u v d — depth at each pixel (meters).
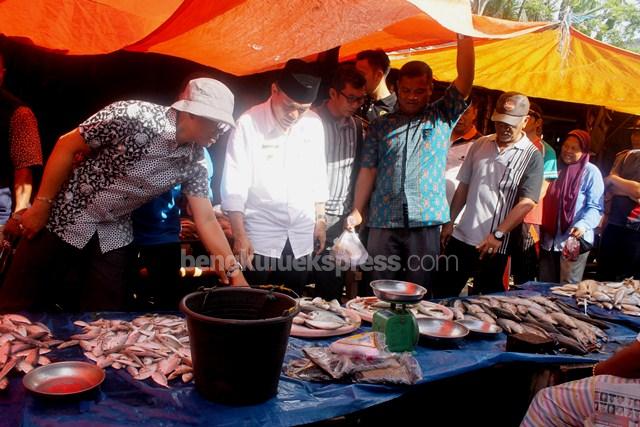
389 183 3.63
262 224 3.32
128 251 2.89
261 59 4.46
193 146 2.57
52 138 5.24
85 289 2.76
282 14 3.53
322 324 2.41
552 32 4.68
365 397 1.84
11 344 1.92
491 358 2.23
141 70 5.44
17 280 2.62
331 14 3.48
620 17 15.15
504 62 5.41
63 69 5.12
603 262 5.53
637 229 5.19
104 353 1.97
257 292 1.94
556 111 7.96
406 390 1.95
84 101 5.30
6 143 3.08
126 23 3.81
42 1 3.61
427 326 2.54
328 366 1.96
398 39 4.87
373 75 4.00
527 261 5.09
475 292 4.48
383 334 2.22
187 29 3.59
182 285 4.06
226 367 1.64
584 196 4.91
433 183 3.61
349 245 3.40
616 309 3.27
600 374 1.96
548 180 4.90
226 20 3.63
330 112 3.68
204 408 1.68
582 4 13.70
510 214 3.91
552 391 2.02
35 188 4.91
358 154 3.84
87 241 2.66
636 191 5.12
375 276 3.73
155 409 1.65
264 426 1.64
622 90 5.50
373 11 3.37
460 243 4.18
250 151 3.21
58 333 2.17
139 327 2.23
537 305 3.04
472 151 4.21
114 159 2.48
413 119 3.59
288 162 3.28
